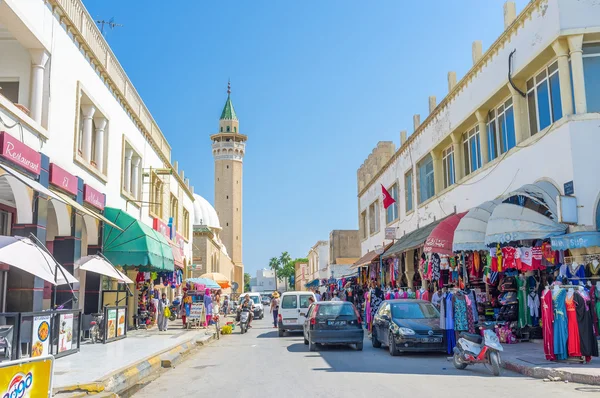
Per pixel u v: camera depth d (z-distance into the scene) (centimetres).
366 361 1259
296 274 12462
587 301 1050
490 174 1727
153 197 2644
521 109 1549
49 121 1329
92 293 1700
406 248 2153
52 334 1133
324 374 1052
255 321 3581
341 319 1513
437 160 2298
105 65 1820
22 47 1341
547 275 1392
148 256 1742
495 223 1292
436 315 1457
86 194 1577
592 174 1241
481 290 1705
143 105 2431
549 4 1351
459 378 987
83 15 1577
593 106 1302
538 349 1271
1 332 980
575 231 1206
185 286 3559
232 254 9456
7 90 1345
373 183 3597
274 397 821
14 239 1005
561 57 1324
